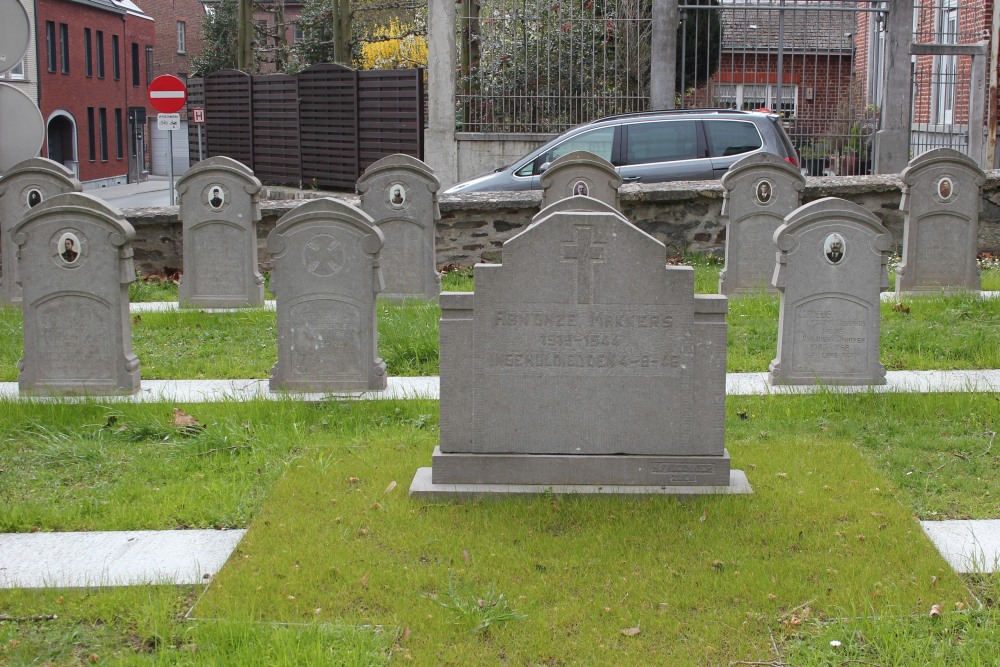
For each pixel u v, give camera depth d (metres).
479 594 4.87
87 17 46.88
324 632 4.51
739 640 4.48
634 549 5.27
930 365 8.72
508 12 17.98
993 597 4.80
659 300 5.84
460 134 17.98
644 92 17.89
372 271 8.14
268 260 13.45
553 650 4.42
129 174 52.72
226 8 45.06
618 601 4.80
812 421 7.34
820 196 13.70
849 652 4.35
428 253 11.34
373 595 4.88
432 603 4.79
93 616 4.75
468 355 5.91
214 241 10.98
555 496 5.85
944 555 5.22
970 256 10.90
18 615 4.79
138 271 13.42
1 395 8.19
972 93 18.36
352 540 5.46
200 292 11.07
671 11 17.09
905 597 4.77
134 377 8.31
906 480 6.20
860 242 8.00
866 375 8.15
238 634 4.49
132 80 53.66
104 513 5.93
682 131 14.55
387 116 20.19
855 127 18.20
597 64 18.05
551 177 12.35
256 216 10.98
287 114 23.08
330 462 6.55
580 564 5.14
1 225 11.45
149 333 10.15
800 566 5.05
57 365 8.23
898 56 17.44
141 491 6.22
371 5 34.03
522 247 5.82
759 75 24.20
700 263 13.59
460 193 13.91
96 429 7.41
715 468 5.94
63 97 44.59
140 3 60.41
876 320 8.09
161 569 5.23
